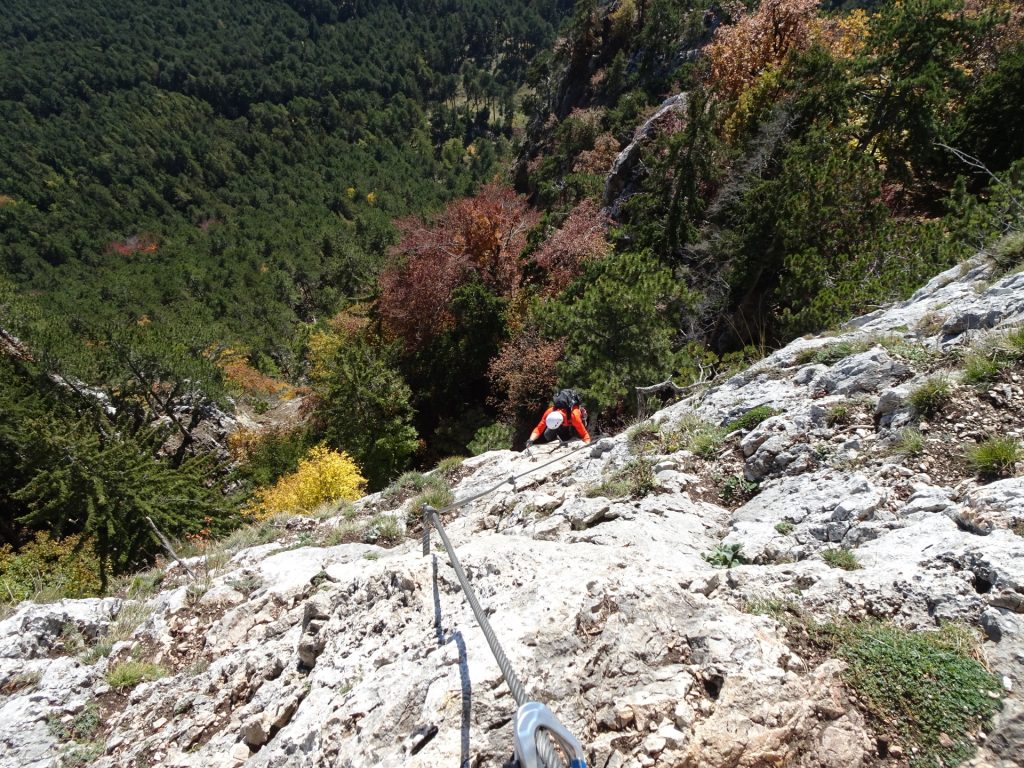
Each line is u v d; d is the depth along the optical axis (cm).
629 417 1561
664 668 293
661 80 4794
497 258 3294
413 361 3067
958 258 1066
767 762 258
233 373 4916
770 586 365
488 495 852
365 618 423
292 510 1678
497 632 324
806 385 662
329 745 321
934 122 1888
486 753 268
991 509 378
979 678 276
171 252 15838
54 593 957
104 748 477
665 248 2450
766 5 3044
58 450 1546
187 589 686
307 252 14062
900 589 336
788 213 1706
